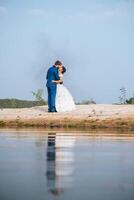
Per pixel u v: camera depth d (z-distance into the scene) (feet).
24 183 29.89
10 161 40.32
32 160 40.96
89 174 33.50
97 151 48.85
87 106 120.16
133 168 36.40
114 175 33.06
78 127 96.43
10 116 111.14
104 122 98.02
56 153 46.75
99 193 26.94
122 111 110.73
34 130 85.92
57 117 104.78
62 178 31.81
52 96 112.37
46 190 27.71
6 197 25.75
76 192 27.20
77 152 47.75
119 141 61.57
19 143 58.08
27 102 156.97
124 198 25.58
